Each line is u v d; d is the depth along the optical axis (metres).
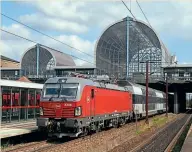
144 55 86.50
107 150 18.09
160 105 64.31
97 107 25.30
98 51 88.00
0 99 23.72
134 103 39.84
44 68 94.75
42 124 21.88
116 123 31.86
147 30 83.75
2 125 24.64
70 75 24.56
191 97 176.88
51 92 22.47
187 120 49.88
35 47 94.62
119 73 85.88
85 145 19.33
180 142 22.95
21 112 27.91
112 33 86.62
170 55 97.50
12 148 18.38
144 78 69.94
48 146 19.11
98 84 25.83
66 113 21.83
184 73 76.94
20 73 86.06
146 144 21.28
